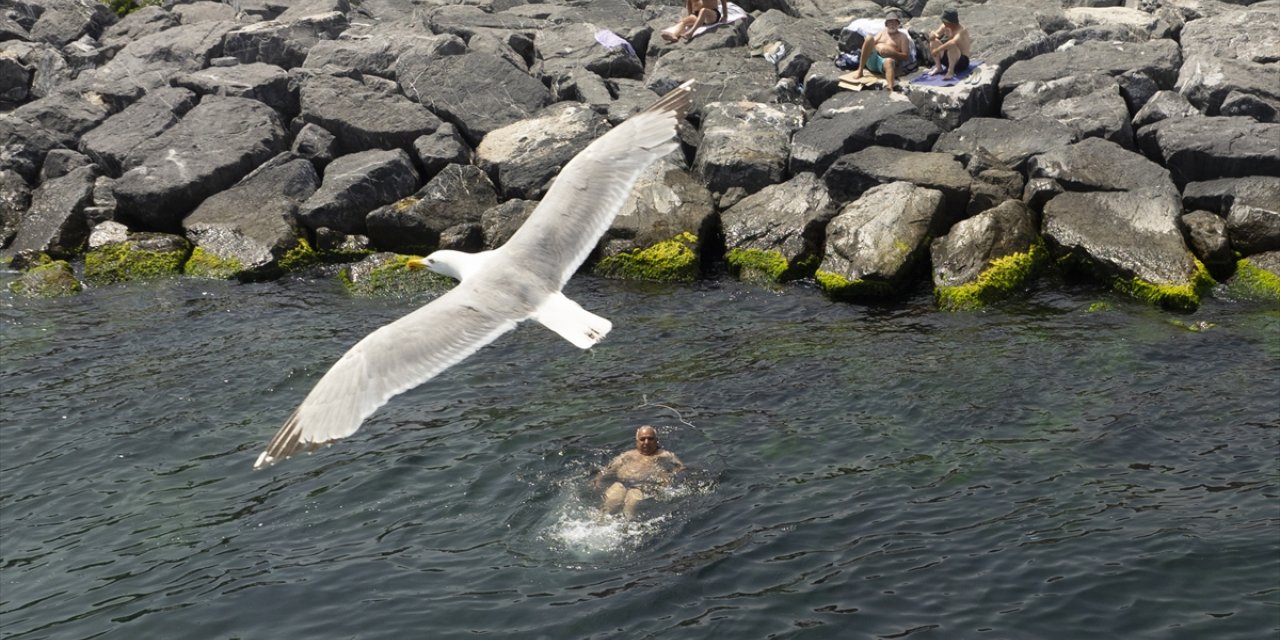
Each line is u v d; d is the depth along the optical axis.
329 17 30.69
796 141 23.66
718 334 18.98
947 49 25.67
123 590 12.67
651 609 11.80
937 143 23.52
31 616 12.27
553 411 16.30
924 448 14.77
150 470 15.23
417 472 14.77
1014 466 14.19
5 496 14.70
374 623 11.82
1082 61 25.55
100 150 25.70
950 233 20.75
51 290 21.92
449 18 31.14
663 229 22.14
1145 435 14.77
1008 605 11.55
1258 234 20.27
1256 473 13.76
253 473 15.03
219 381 17.66
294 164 24.45
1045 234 20.75
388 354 6.11
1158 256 19.72
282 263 22.73
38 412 16.86
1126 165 21.83
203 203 24.16
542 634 11.51
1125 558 12.15
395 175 24.00
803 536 12.91
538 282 6.60
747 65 27.88
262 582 12.66
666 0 33.34
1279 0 28.59
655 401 16.44
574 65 28.31
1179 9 28.98
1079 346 17.64
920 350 17.83
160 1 34.53
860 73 26.08
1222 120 22.78
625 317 19.98
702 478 14.20
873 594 11.82
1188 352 17.27
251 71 28.31
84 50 31.23
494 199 23.84
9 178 25.62
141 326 20.16
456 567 12.76
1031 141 23.02
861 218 21.22
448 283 21.77
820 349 18.06
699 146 24.55
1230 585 11.65
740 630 11.38
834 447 14.86
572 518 13.51
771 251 21.55
